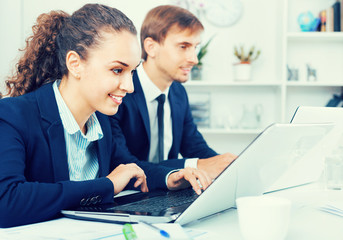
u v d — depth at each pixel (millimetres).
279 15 3338
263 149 733
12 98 950
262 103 3527
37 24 1078
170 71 1689
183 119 1806
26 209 775
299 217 789
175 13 1651
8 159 839
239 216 592
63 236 639
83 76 929
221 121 3471
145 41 1707
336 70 3477
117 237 627
